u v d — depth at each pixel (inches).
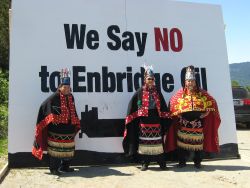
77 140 316.2
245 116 603.8
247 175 290.0
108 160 320.8
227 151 352.2
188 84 305.0
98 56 328.5
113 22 336.5
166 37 348.8
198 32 358.3
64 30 323.0
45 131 290.2
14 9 313.6
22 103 306.0
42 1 320.5
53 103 281.6
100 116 323.0
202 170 305.4
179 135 311.0
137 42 340.2
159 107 301.6
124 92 330.3
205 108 304.5
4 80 607.5
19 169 299.4
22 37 312.2
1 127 434.0
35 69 311.9
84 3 331.0
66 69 298.4
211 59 358.3
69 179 274.1
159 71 342.6
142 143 299.3
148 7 347.6
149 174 291.7
